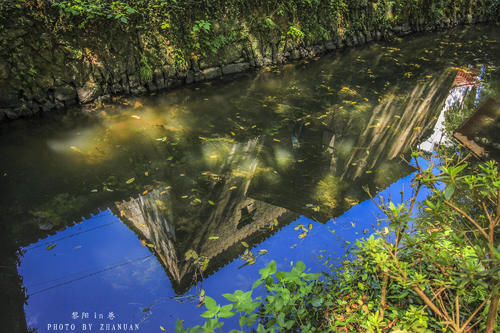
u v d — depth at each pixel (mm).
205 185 4156
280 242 3285
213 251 3227
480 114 4184
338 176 4340
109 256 3201
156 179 4246
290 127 5586
